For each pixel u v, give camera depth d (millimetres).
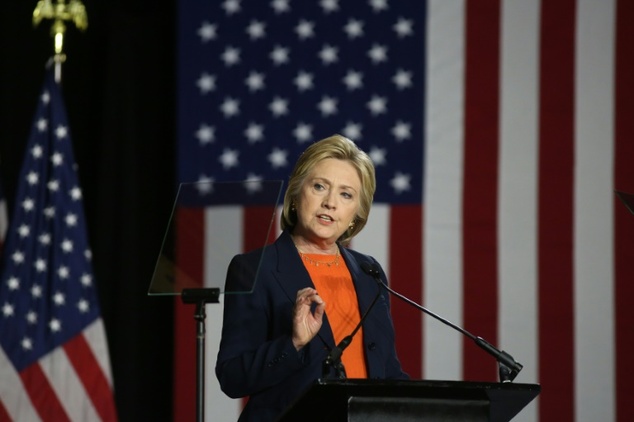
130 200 22594
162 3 23234
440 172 22312
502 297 22016
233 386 10781
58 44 21812
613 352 21938
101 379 20609
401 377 11508
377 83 22469
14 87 22906
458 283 21984
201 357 10781
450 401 9695
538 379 21844
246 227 11320
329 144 11766
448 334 21781
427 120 22438
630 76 22750
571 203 22344
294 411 9594
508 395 9625
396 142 22328
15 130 22797
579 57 22812
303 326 10445
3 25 23016
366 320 11422
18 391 20422
